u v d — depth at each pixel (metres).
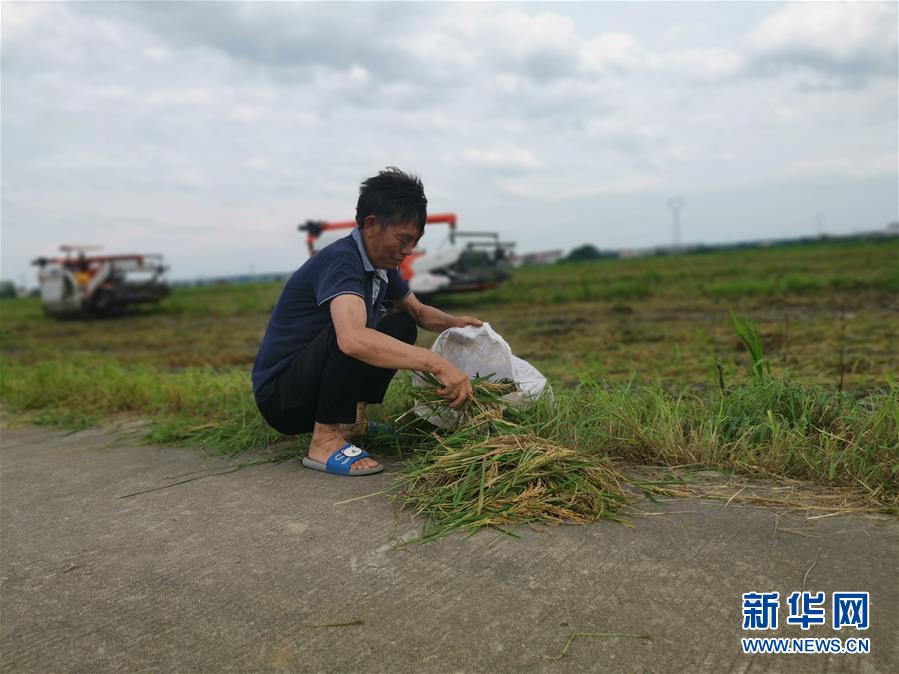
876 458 2.05
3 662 1.27
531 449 2.00
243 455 2.66
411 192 2.18
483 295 13.67
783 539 1.64
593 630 1.29
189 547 1.76
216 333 9.73
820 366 4.04
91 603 1.49
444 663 1.21
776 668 1.16
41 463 2.74
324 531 1.81
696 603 1.37
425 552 1.65
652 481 2.08
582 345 5.95
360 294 2.16
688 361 4.62
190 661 1.25
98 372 4.39
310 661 1.23
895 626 1.27
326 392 2.26
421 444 2.50
